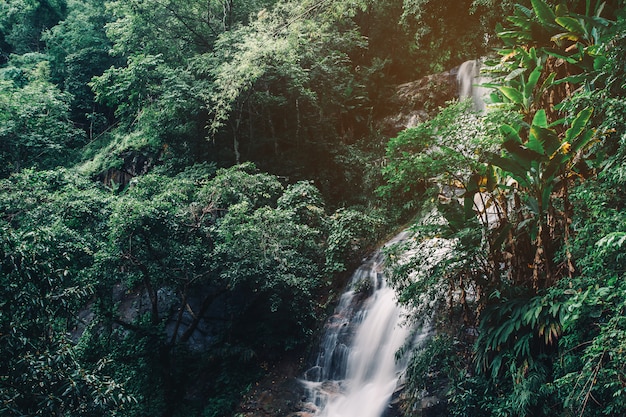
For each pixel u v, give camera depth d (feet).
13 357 16.83
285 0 46.19
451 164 21.99
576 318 15.98
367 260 36.47
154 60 45.68
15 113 49.11
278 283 32.76
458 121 22.89
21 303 17.62
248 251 32.65
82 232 32.19
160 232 31.42
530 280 20.63
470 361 22.38
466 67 49.93
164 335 32.83
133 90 47.19
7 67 75.46
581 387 16.40
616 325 14.67
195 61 46.60
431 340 24.47
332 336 32.30
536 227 20.07
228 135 48.29
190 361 34.88
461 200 33.86
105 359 20.06
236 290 38.75
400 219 40.91
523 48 24.91
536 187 19.74
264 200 39.63
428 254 23.77
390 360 28.12
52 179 36.58
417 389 23.34
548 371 18.81
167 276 33.24
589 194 17.52
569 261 18.22
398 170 24.71
